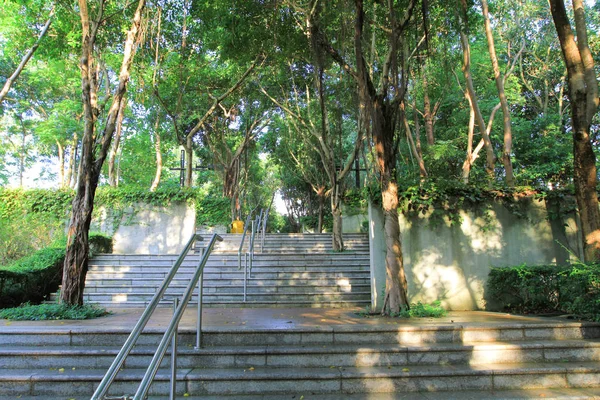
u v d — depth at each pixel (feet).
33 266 27.12
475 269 23.93
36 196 37.83
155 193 40.96
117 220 40.47
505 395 12.55
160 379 12.90
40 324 17.48
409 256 24.02
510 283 21.62
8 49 34.35
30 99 62.85
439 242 24.18
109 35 28.96
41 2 29.40
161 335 15.12
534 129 52.16
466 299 23.61
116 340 15.12
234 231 57.62
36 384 12.85
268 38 28.37
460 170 48.55
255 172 98.89
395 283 20.39
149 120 58.54
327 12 23.99
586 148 19.86
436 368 13.73
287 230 117.80
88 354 14.01
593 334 15.85
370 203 24.09
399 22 23.17
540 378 13.35
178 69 41.42
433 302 21.66
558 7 20.89
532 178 37.06
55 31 30.40
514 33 45.01
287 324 16.83
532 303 21.13
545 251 23.99
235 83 50.67
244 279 27.58
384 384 13.05
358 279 29.27
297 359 14.10
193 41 37.37
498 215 24.43
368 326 15.66
